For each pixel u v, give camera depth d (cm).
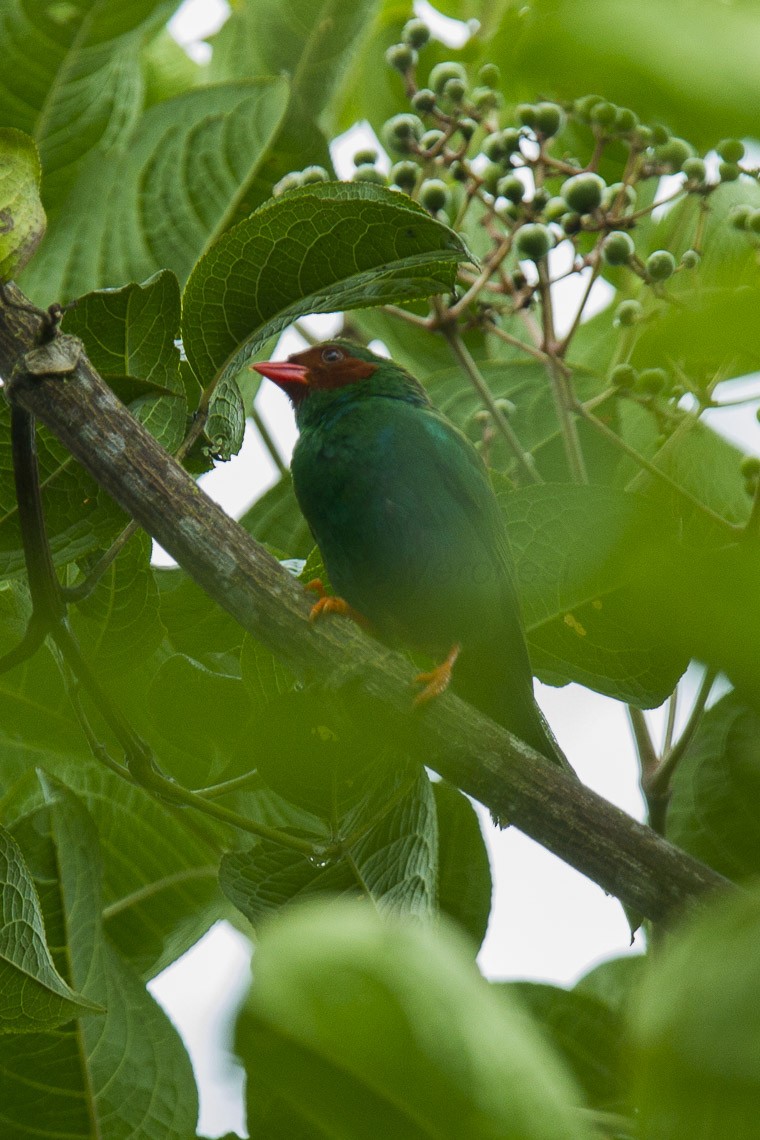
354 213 593
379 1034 228
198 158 893
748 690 221
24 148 580
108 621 694
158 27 1018
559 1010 651
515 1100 229
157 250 881
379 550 888
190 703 707
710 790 750
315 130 948
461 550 884
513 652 819
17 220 574
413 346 1099
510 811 566
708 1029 207
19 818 687
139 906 776
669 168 883
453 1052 229
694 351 234
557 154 1071
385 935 226
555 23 203
